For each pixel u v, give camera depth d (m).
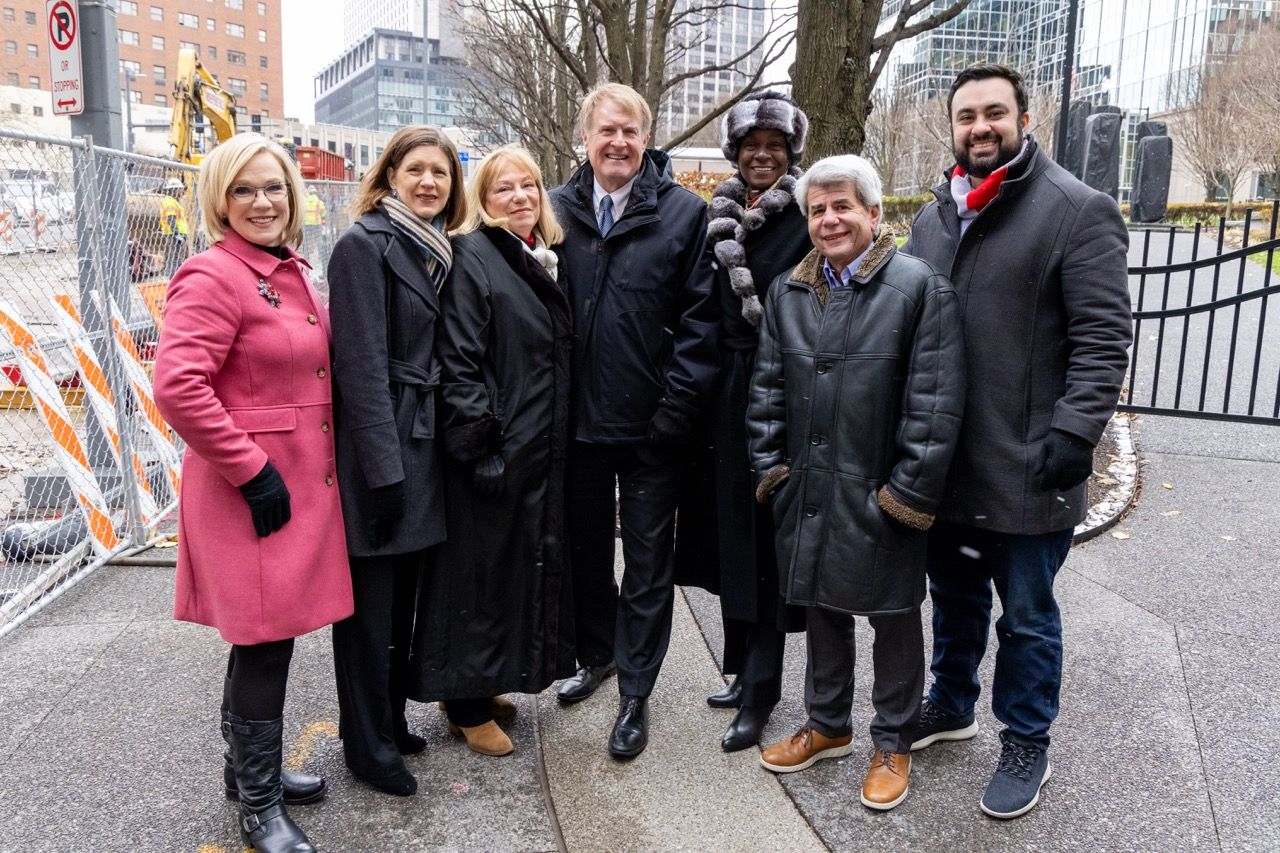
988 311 2.59
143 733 3.06
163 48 90.56
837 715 2.88
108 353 4.69
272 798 2.49
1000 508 2.60
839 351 2.61
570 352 2.97
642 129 2.99
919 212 2.94
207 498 2.38
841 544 2.62
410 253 2.64
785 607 2.95
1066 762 2.93
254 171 2.37
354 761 2.74
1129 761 2.93
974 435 2.62
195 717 3.17
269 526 2.37
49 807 2.66
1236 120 31.75
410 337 2.64
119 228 5.11
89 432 5.19
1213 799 2.72
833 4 4.40
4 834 2.54
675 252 2.99
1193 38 42.09
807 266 2.74
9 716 3.15
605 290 3.01
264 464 2.33
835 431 2.62
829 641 2.82
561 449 2.95
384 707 2.71
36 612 3.96
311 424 2.50
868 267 2.59
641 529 3.08
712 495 3.19
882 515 2.58
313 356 2.50
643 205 2.99
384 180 2.72
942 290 2.53
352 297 2.52
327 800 2.73
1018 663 2.68
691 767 2.94
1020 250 2.54
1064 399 2.49
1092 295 2.45
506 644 2.93
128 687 3.37
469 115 15.55
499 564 2.87
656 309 3.00
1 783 2.78
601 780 2.87
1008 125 2.53
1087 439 2.42
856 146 4.52
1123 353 2.45
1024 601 2.65
